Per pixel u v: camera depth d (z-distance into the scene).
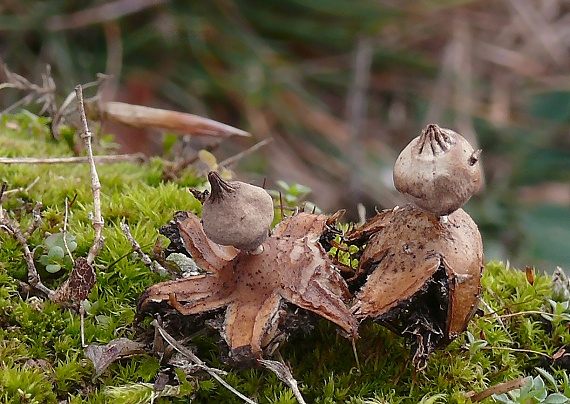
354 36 0.84
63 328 0.39
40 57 0.77
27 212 0.41
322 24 0.84
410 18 0.85
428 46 0.86
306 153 0.79
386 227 0.38
